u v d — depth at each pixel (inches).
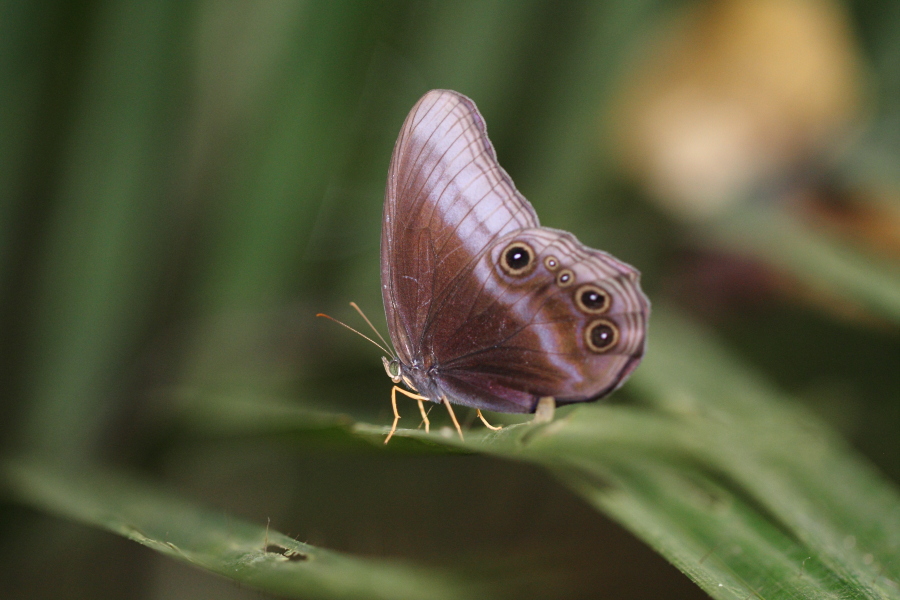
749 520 26.3
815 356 29.2
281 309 28.6
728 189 29.5
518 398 27.0
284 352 28.5
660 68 29.7
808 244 28.7
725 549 26.1
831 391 28.9
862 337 29.2
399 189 26.8
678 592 28.0
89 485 26.9
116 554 28.2
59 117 28.1
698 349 28.2
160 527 25.8
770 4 29.8
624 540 28.4
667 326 28.5
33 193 28.2
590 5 28.9
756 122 29.6
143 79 28.3
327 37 28.4
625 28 28.9
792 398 28.9
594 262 26.6
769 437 27.0
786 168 29.4
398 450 25.9
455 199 26.8
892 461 28.3
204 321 28.5
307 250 28.8
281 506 28.6
